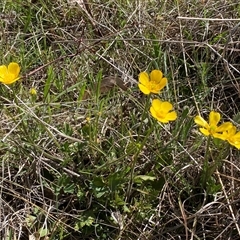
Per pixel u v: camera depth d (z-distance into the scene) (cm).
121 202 49
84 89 58
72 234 49
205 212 50
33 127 55
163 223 50
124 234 49
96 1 74
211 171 50
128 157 53
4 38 68
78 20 73
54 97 59
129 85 63
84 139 53
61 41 67
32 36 68
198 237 48
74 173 51
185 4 72
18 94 60
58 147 52
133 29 69
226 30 69
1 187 50
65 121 57
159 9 72
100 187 49
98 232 49
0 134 54
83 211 49
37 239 47
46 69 65
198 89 62
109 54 66
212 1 71
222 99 61
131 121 58
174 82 61
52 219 49
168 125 57
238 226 49
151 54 66
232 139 46
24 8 73
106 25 71
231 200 50
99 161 53
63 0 75
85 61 65
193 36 68
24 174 52
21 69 64
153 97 60
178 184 52
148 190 50
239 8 69
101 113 54
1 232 48
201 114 60
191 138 56
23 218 49
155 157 52
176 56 66
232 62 65
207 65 64
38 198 51
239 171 53
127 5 73
